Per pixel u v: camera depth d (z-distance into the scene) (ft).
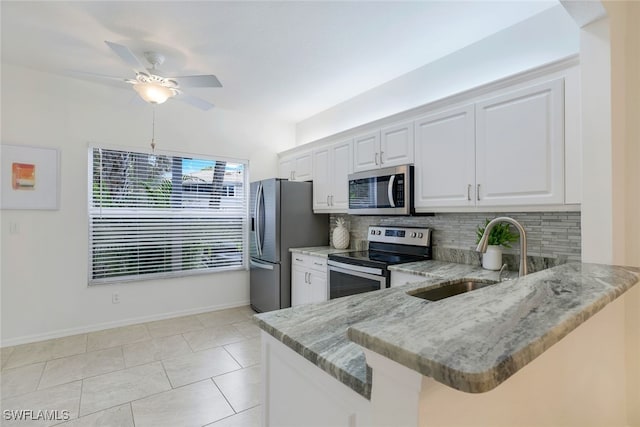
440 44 8.50
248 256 14.15
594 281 3.46
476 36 8.14
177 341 10.00
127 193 11.50
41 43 8.29
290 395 3.52
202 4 6.73
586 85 5.26
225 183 13.71
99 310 10.96
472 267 8.00
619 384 5.20
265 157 14.74
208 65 9.53
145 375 7.91
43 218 10.07
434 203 8.33
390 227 10.61
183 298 12.57
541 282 3.39
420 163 8.70
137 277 11.65
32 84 9.86
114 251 11.27
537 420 3.08
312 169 12.95
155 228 12.03
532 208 6.54
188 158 12.76
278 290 12.19
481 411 2.28
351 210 10.75
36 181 9.92
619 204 5.12
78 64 9.48
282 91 11.65
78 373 7.98
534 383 3.01
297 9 6.93
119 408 6.59
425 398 1.78
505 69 7.81
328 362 2.79
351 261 9.52
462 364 1.49
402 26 7.64
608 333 4.81
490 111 7.14
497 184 7.00
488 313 2.29
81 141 10.62
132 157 11.60
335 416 2.86
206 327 11.25
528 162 6.49
